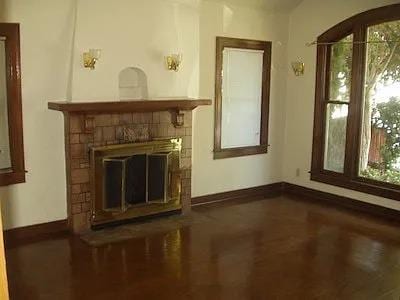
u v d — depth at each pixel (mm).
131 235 4277
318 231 4465
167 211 4863
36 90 4070
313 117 5773
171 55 4645
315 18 5621
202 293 3100
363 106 5227
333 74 5547
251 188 5973
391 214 5000
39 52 4031
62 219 4387
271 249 3957
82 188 4305
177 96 4809
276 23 5828
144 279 3314
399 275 3428
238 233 4383
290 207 5379
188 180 5039
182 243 4086
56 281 3260
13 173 4027
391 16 4781
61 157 4297
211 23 5215
